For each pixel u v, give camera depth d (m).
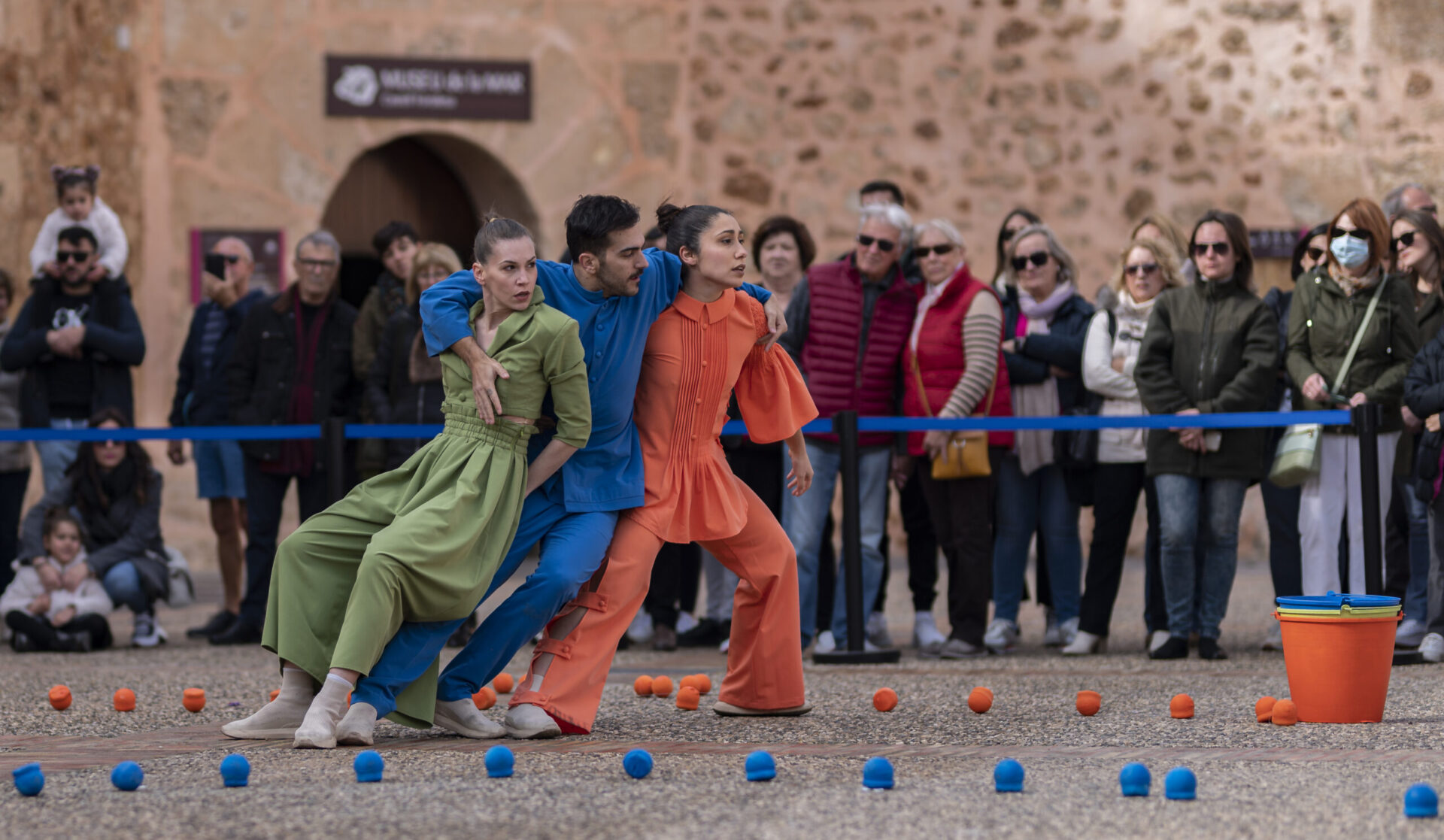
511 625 7.87
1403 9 22.36
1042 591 14.11
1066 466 12.92
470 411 7.78
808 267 13.89
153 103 21.27
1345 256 12.01
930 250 12.73
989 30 23.05
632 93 23.20
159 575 14.31
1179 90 22.73
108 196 20.59
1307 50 22.53
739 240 8.16
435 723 8.00
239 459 15.31
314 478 14.59
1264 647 12.84
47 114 19.66
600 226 7.80
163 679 11.16
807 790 6.50
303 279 14.84
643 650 13.68
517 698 8.02
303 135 21.92
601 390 7.95
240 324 15.58
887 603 18.52
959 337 12.54
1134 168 22.83
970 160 23.09
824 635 12.79
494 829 5.70
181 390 16.06
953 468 12.23
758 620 8.90
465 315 7.85
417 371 13.60
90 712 9.40
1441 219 22.12
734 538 8.69
